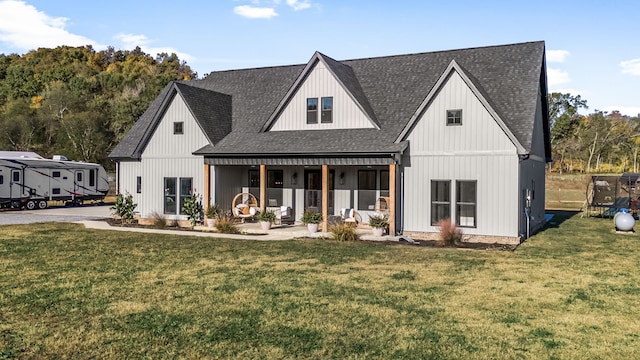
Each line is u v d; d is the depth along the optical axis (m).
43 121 67.50
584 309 9.55
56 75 93.75
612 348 7.54
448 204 19.44
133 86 85.25
